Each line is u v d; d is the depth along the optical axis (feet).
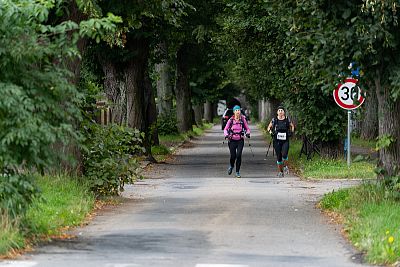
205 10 236.02
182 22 222.48
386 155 107.24
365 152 255.50
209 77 429.38
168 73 381.19
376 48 99.25
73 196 108.88
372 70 102.06
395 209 93.25
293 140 334.24
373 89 110.83
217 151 294.46
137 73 224.33
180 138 367.86
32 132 73.97
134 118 223.92
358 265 66.90
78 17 122.52
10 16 74.33
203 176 177.27
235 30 229.86
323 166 187.11
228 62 367.25
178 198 124.67
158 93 381.19
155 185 151.43
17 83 76.38
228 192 135.44
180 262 67.21
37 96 76.28
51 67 77.97
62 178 115.03
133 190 139.85
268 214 102.89
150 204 115.44
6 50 74.54
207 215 101.55
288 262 67.97
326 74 104.17
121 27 160.25
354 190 110.83
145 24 205.46
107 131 122.52
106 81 224.53
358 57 97.66
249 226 91.09
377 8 90.94
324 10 98.78
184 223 93.50
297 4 100.53
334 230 88.22
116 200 119.14
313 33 101.76
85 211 101.04
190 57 367.25
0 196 76.43
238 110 174.19
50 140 74.84
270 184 153.79
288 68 209.46
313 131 208.74
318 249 75.25
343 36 97.91
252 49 240.73
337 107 207.62
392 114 106.42
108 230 87.30
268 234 84.84
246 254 72.08
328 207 107.65
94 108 122.62
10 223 74.54
